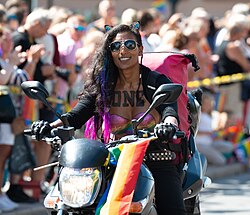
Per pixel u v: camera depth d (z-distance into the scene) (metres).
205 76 34.75
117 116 14.55
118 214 12.40
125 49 14.10
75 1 73.44
